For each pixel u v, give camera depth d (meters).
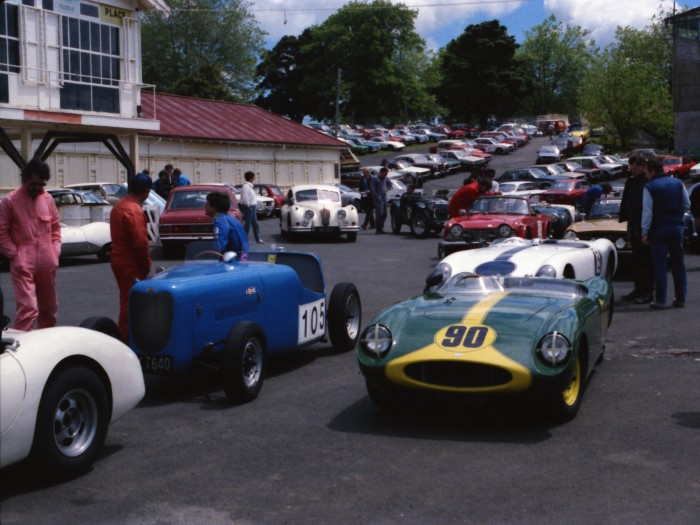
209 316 6.73
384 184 25.47
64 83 21.39
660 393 6.81
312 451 5.46
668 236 10.63
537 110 131.88
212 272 7.16
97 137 23.48
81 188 23.77
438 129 95.44
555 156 62.62
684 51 59.00
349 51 96.62
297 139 45.25
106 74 22.75
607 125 74.44
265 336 7.06
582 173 48.34
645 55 87.00
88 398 5.08
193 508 4.50
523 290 6.97
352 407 6.55
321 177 48.00
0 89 19.70
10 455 4.54
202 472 5.08
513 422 6.05
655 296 10.80
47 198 8.13
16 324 7.95
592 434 5.73
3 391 4.48
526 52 131.75
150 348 6.55
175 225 18.67
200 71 76.56
